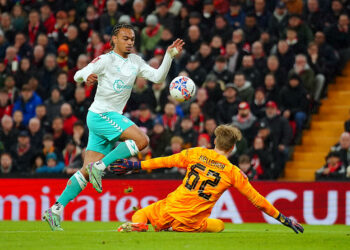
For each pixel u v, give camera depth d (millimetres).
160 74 29578
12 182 45594
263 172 47094
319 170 47281
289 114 51250
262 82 53281
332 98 55656
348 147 45625
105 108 29141
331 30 56500
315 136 53438
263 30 57750
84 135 49938
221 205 43000
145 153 48281
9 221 43062
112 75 28969
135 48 58969
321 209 41781
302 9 57500
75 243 22812
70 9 64188
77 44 60969
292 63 53812
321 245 23234
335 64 55125
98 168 27797
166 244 22375
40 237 24969
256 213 42375
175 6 60719
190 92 29859
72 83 57469
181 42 29422
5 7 68688
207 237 24672
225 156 26703
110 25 61812
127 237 24469
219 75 53688
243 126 49344
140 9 61375
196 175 26594
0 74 60188
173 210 26719
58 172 47562
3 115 56906
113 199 44156
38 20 63969
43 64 60094
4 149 53062
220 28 56844
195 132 48719
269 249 21672
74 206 44469
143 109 50656
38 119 53312
